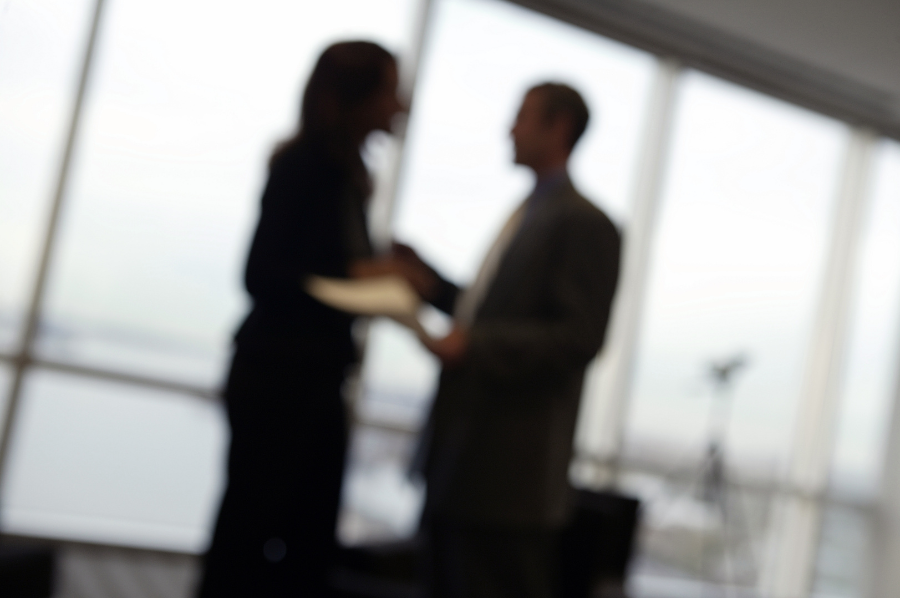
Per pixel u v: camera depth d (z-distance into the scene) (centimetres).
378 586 255
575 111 237
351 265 191
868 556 680
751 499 642
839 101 663
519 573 218
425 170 543
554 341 211
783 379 653
